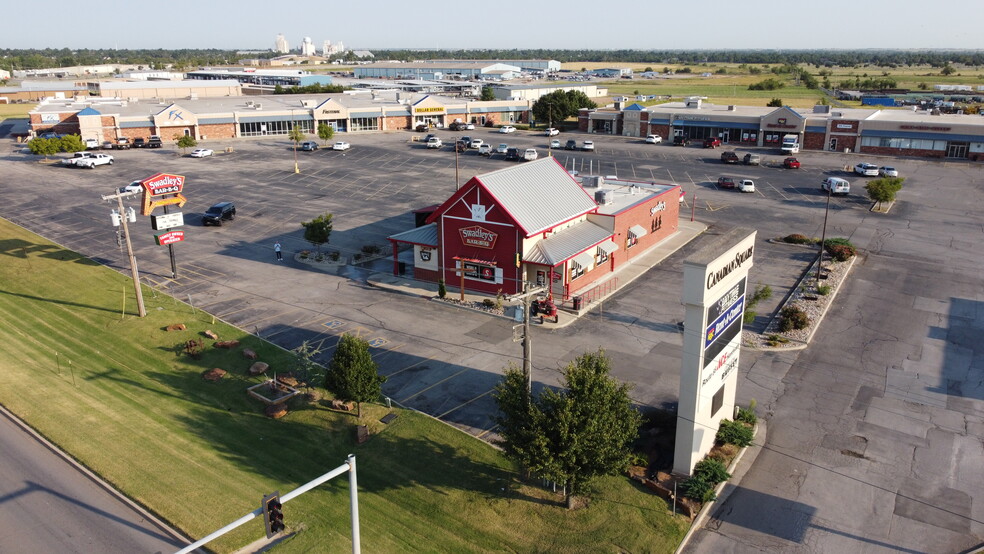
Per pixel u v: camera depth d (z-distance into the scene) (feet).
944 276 160.35
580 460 75.20
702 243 191.72
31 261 171.42
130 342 125.49
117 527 75.41
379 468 88.02
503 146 326.85
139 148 341.21
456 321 137.49
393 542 74.18
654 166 301.84
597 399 76.33
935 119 325.21
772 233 198.18
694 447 84.94
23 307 142.72
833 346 124.16
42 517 76.74
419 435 94.68
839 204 230.48
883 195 218.18
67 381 109.19
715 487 84.64
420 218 179.11
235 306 144.46
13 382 107.45
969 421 98.99
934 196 239.91
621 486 84.17
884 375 113.09
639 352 122.72
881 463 89.30
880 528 77.41
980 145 303.07
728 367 92.94
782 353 121.70
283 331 131.75
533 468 75.10
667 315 140.36
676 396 106.52
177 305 143.95
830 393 107.45
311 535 74.43
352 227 207.62
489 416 100.83
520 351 123.03
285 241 193.67
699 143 366.84
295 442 94.02
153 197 154.61
